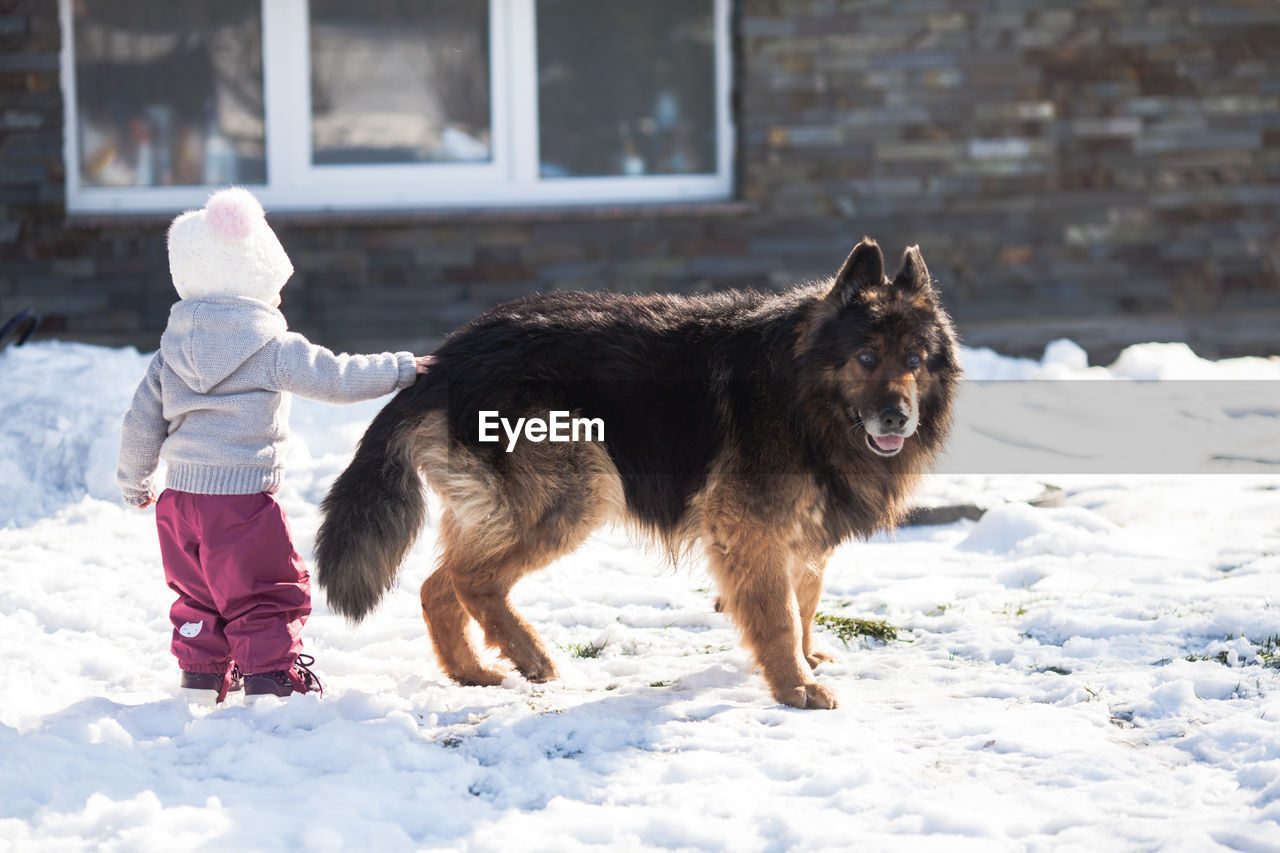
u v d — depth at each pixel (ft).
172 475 12.16
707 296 14.61
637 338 13.53
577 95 30.71
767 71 30.37
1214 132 32.04
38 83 28.04
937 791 10.09
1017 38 31.07
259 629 12.15
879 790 10.09
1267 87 32.04
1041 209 31.78
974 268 31.83
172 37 29.12
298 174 29.89
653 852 9.10
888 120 30.94
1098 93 31.53
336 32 29.66
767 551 13.06
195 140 29.58
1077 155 31.71
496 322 13.60
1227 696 12.30
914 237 31.45
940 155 31.24
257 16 29.27
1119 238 32.17
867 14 30.50
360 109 30.04
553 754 11.16
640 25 30.66
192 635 12.40
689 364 13.50
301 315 29.63
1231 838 8.98
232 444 11.98
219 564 12.00
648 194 31.24
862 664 13.79
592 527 13.52
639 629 15.37
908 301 13.12
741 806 9.86
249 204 12.10
